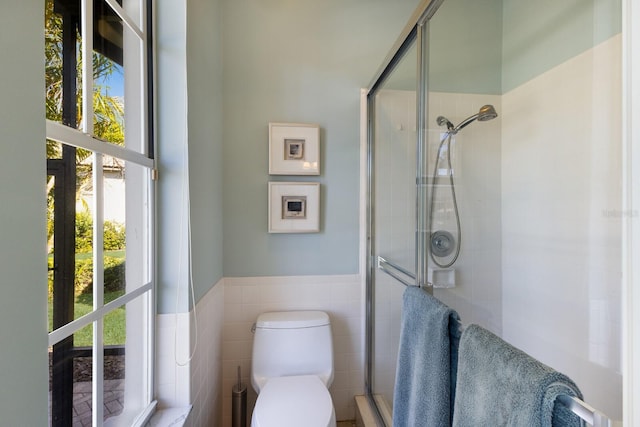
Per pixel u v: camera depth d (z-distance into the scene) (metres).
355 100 1.63
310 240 1.61
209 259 1.30
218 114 1.46
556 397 0.43
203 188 1.22
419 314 0.91
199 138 1.17
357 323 1.63
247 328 1.57
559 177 1.20
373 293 1.61
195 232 1.11
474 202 1.43
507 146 1.46
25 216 0.39
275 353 1.40
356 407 1.57
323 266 1.62
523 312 1.36
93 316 0.72
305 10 1.60
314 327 1.44
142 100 0.96
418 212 1.28
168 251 1.04
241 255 1.56
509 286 1.44
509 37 1.45
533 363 0.49
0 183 0.36
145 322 0.98
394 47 1.39
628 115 0.57
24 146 0.39
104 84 0.79
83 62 0.69
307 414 1.08
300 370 1.40
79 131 0.67
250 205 1.57
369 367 1.60
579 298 1.11
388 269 1.47
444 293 1.33
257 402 1.15
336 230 1.63
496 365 0.54
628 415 0.46
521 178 1.39
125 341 0.88
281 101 1.59
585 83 1.10
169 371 1.03
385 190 1.52
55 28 0.62
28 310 0.39
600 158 1.04
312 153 1.59
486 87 1.46
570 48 1.15
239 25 1.55
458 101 1.40
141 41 0.96
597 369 1.04
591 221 1.08
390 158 1.48
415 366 0.88
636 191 0.53
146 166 0.96
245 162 1.56
